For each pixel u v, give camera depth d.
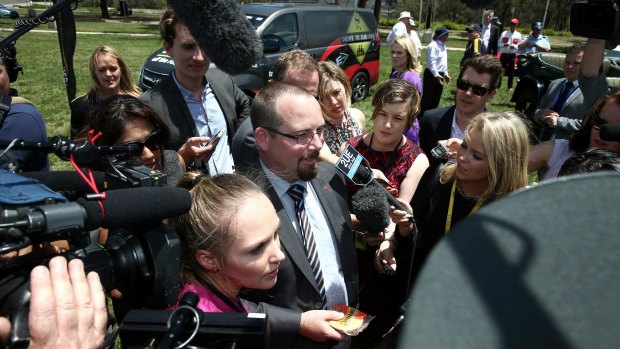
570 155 2.82
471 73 3.00
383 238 2.29
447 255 0.43
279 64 2.75
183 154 2.52
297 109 1.75
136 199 1.03
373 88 11.84
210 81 3.09
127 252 1.08
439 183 2.20
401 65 5.16
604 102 2.52
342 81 3.11
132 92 4.08
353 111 3.48
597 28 2.57
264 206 1.41
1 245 0.88
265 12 8.38
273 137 1.79
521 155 1.92
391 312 2.47
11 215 0.88
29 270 0.95
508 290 0.39
